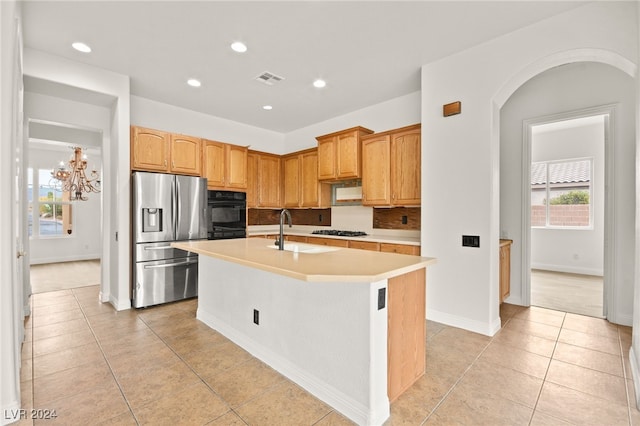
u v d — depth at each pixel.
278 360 2.16
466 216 2.85
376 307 1.62
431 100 3.09
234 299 2.65
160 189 3.64
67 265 6.35
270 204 5.38
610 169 3.05
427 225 3.12
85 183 6.42
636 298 2.04
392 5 2.24
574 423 1.62
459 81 2.89
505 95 2.77
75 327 2.94
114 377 2.06
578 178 5.75
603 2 2.18
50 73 2.94
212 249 2.49
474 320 2.81
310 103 4.30
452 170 2.94
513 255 3.67
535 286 4.60
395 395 1.81
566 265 5.73
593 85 3.16
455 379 2.04
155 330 2.87
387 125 4.21
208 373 2.12
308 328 1.94
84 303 3.71
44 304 3.67
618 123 3.01
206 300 3.06
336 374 1.77
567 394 1.87
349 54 2.95
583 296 4.03
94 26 2.49
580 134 5.69
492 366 2.20
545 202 6.10
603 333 2.77
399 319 1.84
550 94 3.42
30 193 6.52
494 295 2.81
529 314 3.29
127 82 3.44
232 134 5.11
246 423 1.63
